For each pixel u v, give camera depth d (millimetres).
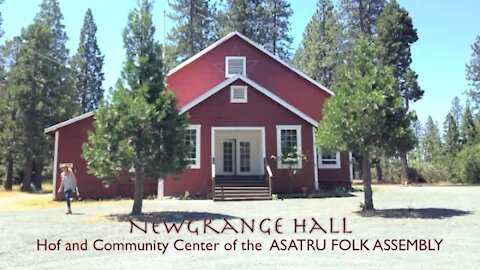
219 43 27328
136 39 15172
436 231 10844
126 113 14195
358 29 45688
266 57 27500
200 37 45719
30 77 36000
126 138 14352
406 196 21188
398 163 42312
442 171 39938
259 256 8500
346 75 15492
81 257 8578
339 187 24422
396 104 14492
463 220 12500
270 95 23078
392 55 38844
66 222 13125
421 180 40469
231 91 23016
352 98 14586
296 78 27359
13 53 42406
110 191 22188
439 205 16562
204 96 22766
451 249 8898
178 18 46344
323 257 8359
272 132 22922
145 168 14547
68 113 38094
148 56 14992
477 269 7367
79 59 57656
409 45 40344
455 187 30375
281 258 8305
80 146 22250
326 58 44750
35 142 35438
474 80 49688
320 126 15672
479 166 36094
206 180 22141
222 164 24953
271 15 47438
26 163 35406
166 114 14664
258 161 25047
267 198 20500
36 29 36531
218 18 46562
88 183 22094
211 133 22594
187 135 22391
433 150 51688
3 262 8203
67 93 38344
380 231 10969
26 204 20188
